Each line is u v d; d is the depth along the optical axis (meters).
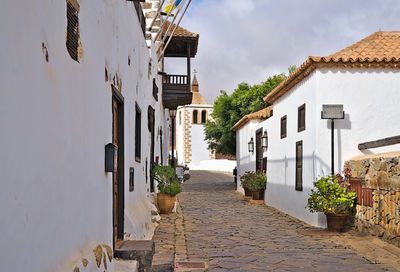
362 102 12.03
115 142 6.61
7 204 2.40
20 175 2.58
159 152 16.95
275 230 11.66
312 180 12.35
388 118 12.03
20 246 2.58
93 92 4.50
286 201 15.42
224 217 14.28
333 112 11.63
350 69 12.02
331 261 8.12
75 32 3.86
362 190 10.74
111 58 5.73
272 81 28.59
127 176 7.48
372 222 10.23
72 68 3.72
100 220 4.74
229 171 48.22
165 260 6.82
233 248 9.27
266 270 7.47
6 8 2.40
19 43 2.58
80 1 4.02
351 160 11.54
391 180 9.26
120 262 5.66
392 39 13.30
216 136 31.75
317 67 12.01
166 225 11.85
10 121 2.45
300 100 13.61
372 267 7.67
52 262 3.16
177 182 14.59
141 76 10.05
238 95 29.78
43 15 3.01
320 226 12.05
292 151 14.59
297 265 7.82
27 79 2.70
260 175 19.19
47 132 3.07
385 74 12.05
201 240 10.14
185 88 20.20
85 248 4.08
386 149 11.77
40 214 2.92
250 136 22.25
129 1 7.85
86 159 4.16
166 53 21.80
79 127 3.93
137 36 9.24
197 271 7.37
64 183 3.46
